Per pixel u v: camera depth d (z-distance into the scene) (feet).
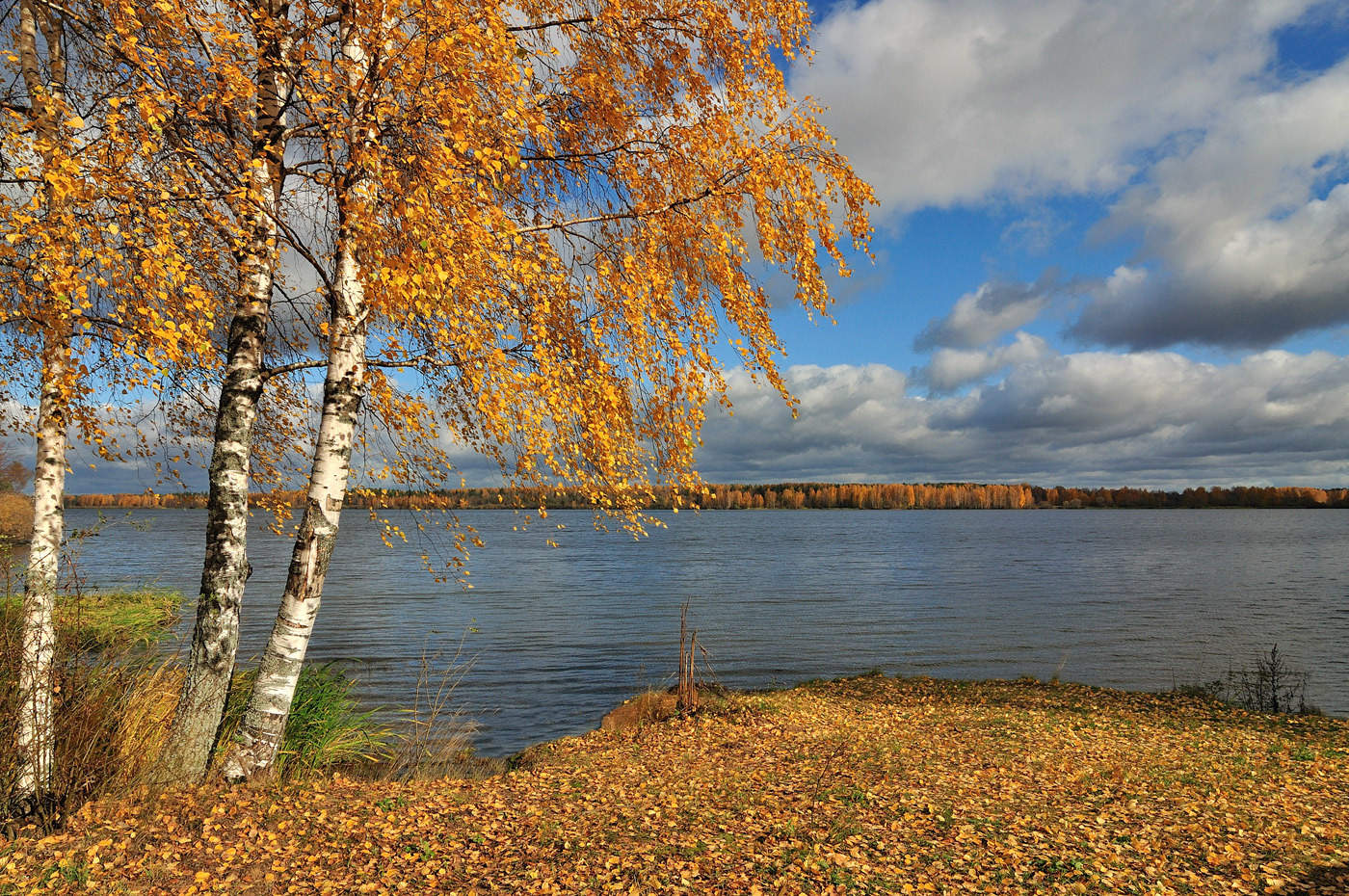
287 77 16.83
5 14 17.21
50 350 15.53
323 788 22.24
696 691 43.78
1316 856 19.38
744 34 20.79
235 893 15.78
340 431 20.68
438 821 20.48
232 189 16.29
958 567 185.06
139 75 15.72
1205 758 30.25
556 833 19.92
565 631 82.84
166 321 14.12
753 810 22.44
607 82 20.84
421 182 15.75
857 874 17.67
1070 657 70.95
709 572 165.99
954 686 50.16
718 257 21.08
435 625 84.64
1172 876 18.02
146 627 26.04
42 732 18.28
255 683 21.04
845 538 354.74
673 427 21.47
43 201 14.49
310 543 20.75
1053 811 22.67
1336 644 79.00
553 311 20.39
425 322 17.95
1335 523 631.97
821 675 62.59
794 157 21.61
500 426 17.15
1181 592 129.70
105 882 15.69
